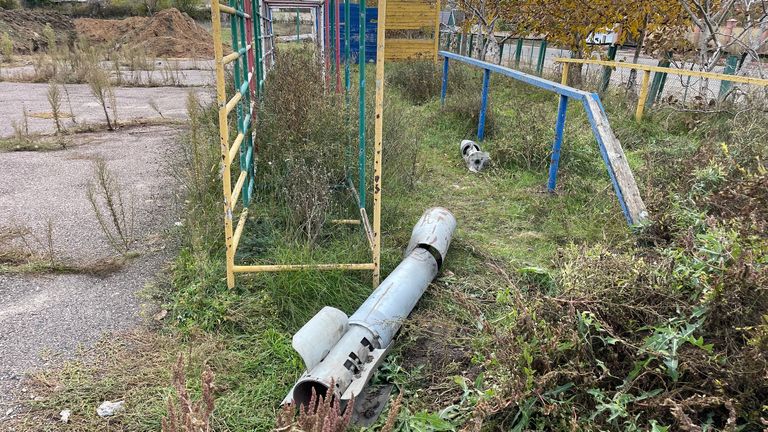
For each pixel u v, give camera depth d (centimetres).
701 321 207
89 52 1414
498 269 308
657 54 940
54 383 244
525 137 590
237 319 289
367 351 248
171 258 366
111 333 283
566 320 221
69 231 412
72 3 3559
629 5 889
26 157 623
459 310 303
